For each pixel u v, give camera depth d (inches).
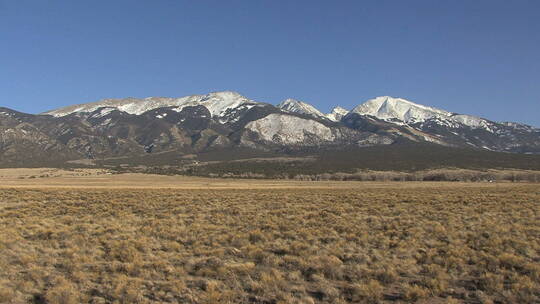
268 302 499.5
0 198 1768.0
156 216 1182.3
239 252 737.0
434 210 1222.9
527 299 482.9
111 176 6476.4
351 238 824.9
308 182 4992.6
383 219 1056.8
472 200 1499.8
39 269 621.9
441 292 523.2
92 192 2175.2
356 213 1182.3
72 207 1390.3
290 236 859.4
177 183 4547.2
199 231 924.0
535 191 2065.7
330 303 496.1
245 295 522.3
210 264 648.4
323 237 831.1
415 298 504.4
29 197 1790.1
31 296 514.3
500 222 970.1
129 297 500.7
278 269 629.6
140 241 795.4
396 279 570.6
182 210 1310.3
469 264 645.3
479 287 538.9
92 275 595.5
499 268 605.9
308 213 1197.1
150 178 6235.2
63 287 530.6
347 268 621.3
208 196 1898.4
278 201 1593.3
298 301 490.9
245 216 1168.2
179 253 732.0
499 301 491.5
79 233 904.3
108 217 1162.6
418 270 611.5
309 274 601.9
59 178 5826.8
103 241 812.6
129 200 1633.9
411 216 1098.7
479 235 829.2
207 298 501.4
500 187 2758.4
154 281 572.7
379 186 3417.8
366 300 499.5
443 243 764.6
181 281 569.6
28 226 971.9
